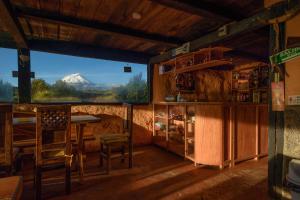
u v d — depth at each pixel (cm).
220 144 324
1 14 227
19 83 381
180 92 482
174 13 283
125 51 476
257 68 528
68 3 257
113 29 328
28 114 364
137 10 275
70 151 243
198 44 351
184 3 229
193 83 499
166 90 512
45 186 263
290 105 210
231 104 336
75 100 446
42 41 395
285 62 215
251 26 250
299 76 203
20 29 290
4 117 217
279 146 221
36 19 280
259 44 426
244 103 352
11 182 83
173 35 374
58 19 288
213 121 328
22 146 261
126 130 353
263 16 233
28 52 386
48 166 232
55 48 406
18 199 75
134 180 281
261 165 343
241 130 354
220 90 541
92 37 390
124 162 356
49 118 229
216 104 327
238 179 283
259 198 231
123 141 318
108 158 305
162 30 348
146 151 434
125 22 316
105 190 252
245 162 359
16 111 344
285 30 214
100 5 262
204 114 334
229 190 251
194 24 321
